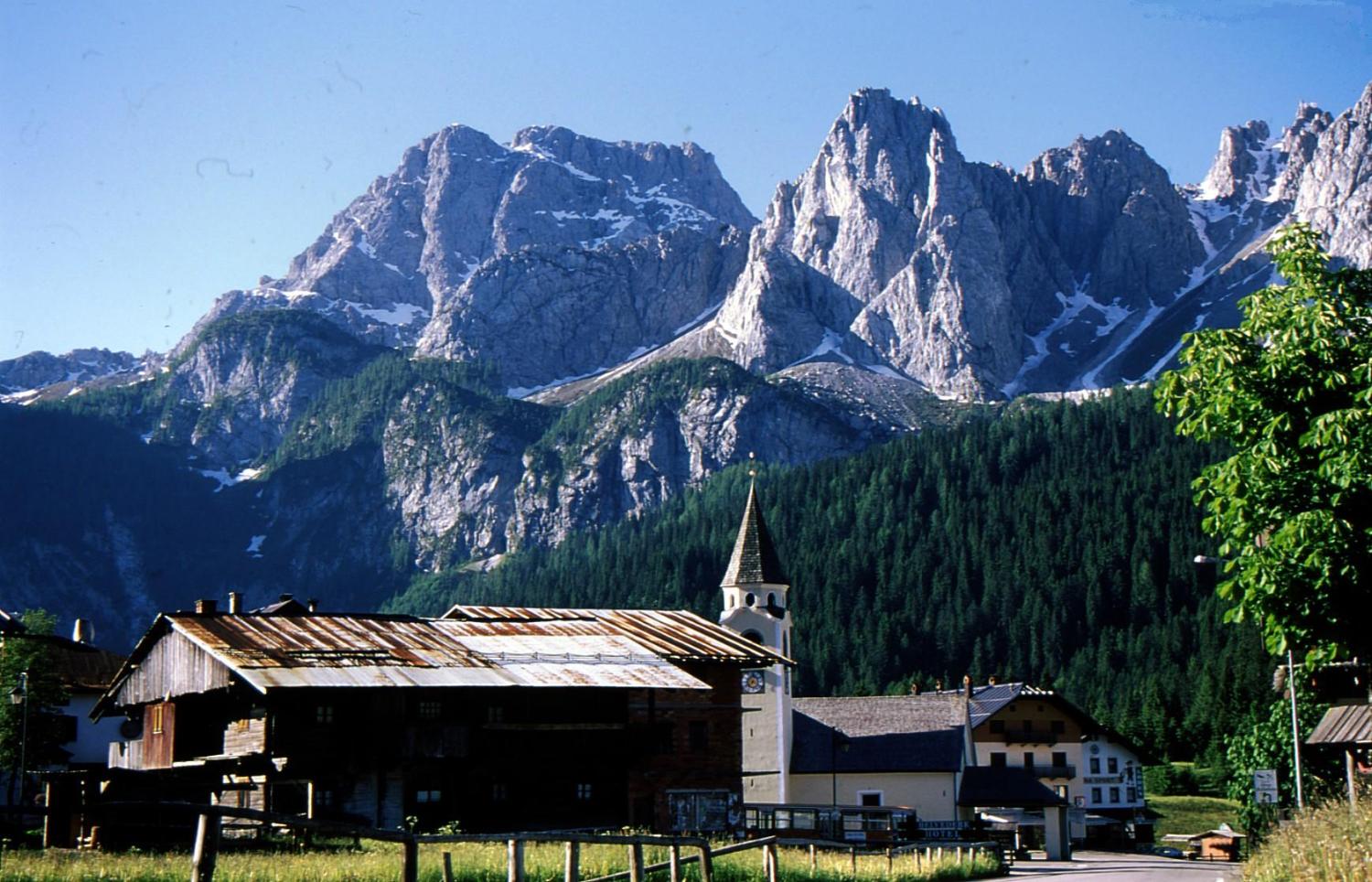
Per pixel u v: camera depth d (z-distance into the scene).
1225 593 33.69
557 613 87.12
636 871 30.72
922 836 94.75
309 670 64.88
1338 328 32.31
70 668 99.81
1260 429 33.12
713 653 80.50
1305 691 65.06
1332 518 31.11
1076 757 126.44
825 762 114.00
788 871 49.69
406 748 66.88
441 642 73.75
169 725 70.69
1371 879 30.83
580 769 72.75
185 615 71.06
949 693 129.38
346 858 42.84
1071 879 64.69
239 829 52.44
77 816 50.25
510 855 27.88
